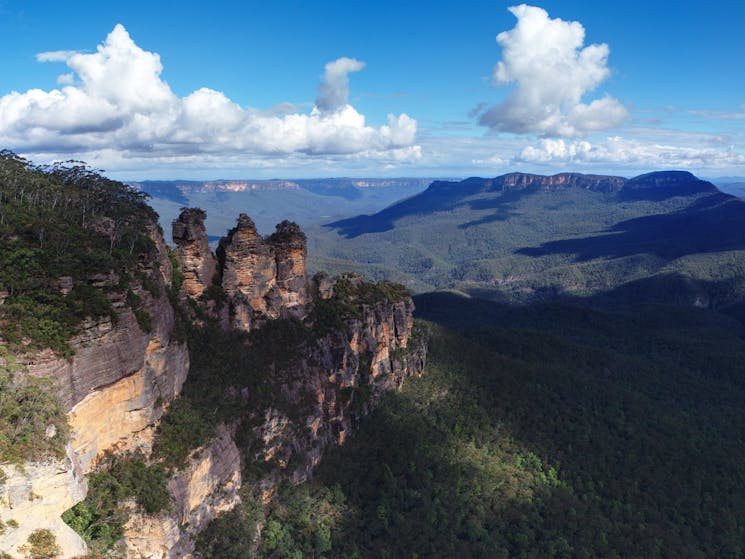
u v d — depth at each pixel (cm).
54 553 3003
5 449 2861
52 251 3903
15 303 3434
